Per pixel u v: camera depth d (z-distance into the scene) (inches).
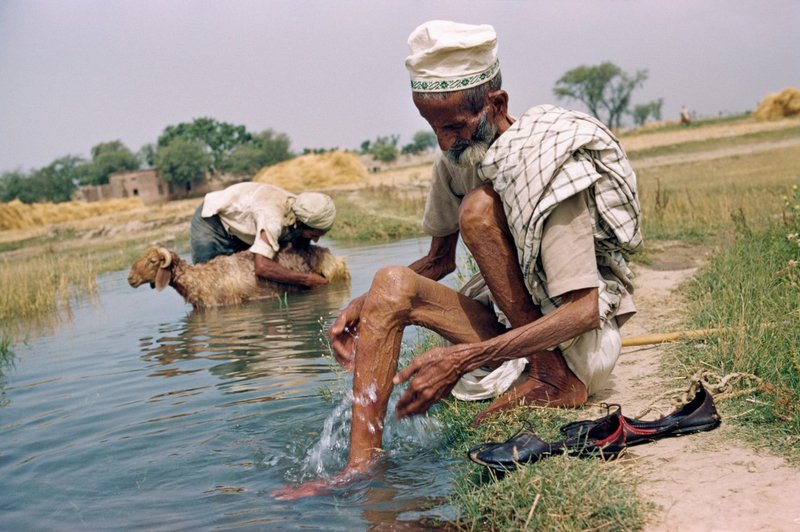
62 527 132.4
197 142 3870.6
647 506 114.3
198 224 405.1
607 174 147.5
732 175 887.7
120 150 4805.6
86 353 282.0
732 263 265.4
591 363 157.2
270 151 3905.0
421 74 146.2
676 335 198.2
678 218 466.9
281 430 173.3
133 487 148.5
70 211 2347.4
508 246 151.3
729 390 152.9
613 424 136.5
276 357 245.9
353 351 168.7
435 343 215.3
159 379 229.9
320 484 141.3
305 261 397.7
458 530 119.1
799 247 245.9
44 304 421.4
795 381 151.2
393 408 174.9
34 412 205.8
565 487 118.3
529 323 151.5
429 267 187.0
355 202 1214.3
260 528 125.3
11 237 1702.8
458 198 175.0
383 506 130.0
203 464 157.5
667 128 3272.6
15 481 155.6
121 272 617.0
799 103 2667.3
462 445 150.3
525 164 144.5
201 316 346.0
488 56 146.0
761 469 121.0
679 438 138.3
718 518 108.2
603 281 157.1
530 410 155.5
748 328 176.9
